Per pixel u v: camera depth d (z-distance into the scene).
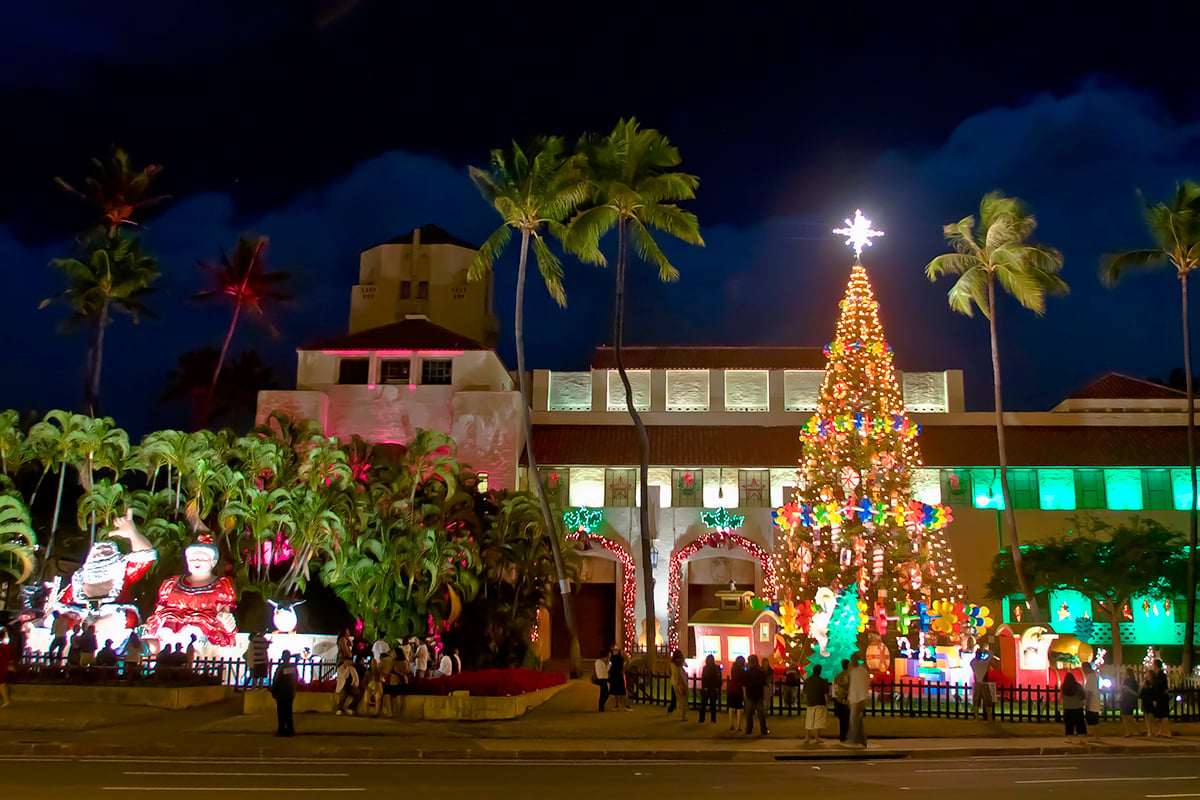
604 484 52.59
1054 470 51.81
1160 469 51.59
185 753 19.16
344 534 38.75
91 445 39.84
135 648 29.02
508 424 51.56
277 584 39.81
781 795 14.45
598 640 51.62
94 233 52.38
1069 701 23.92
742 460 51.84
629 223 38.34
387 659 26.30
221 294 59.62
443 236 71.62
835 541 33.25
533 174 37.34
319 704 25.23
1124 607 47.38
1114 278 41.47
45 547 44.25
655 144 37.81
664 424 55.31
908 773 17.73
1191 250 40.03
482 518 44.81
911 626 34.12
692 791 14.80
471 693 26.28
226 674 29.67
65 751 19.08
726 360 58.81
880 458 33.59
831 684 29.84
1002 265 40.88
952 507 50.91
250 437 41.25
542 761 19.39
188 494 42.19
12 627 33.50
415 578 39.16
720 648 31.58
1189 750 22.44
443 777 16.31
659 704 29.39
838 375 35.19
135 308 51.88
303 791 14.09
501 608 41.75
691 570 51.75
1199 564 45.81
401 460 44.50
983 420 54.78
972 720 26.27
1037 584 46.34
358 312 69.31
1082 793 14.88
